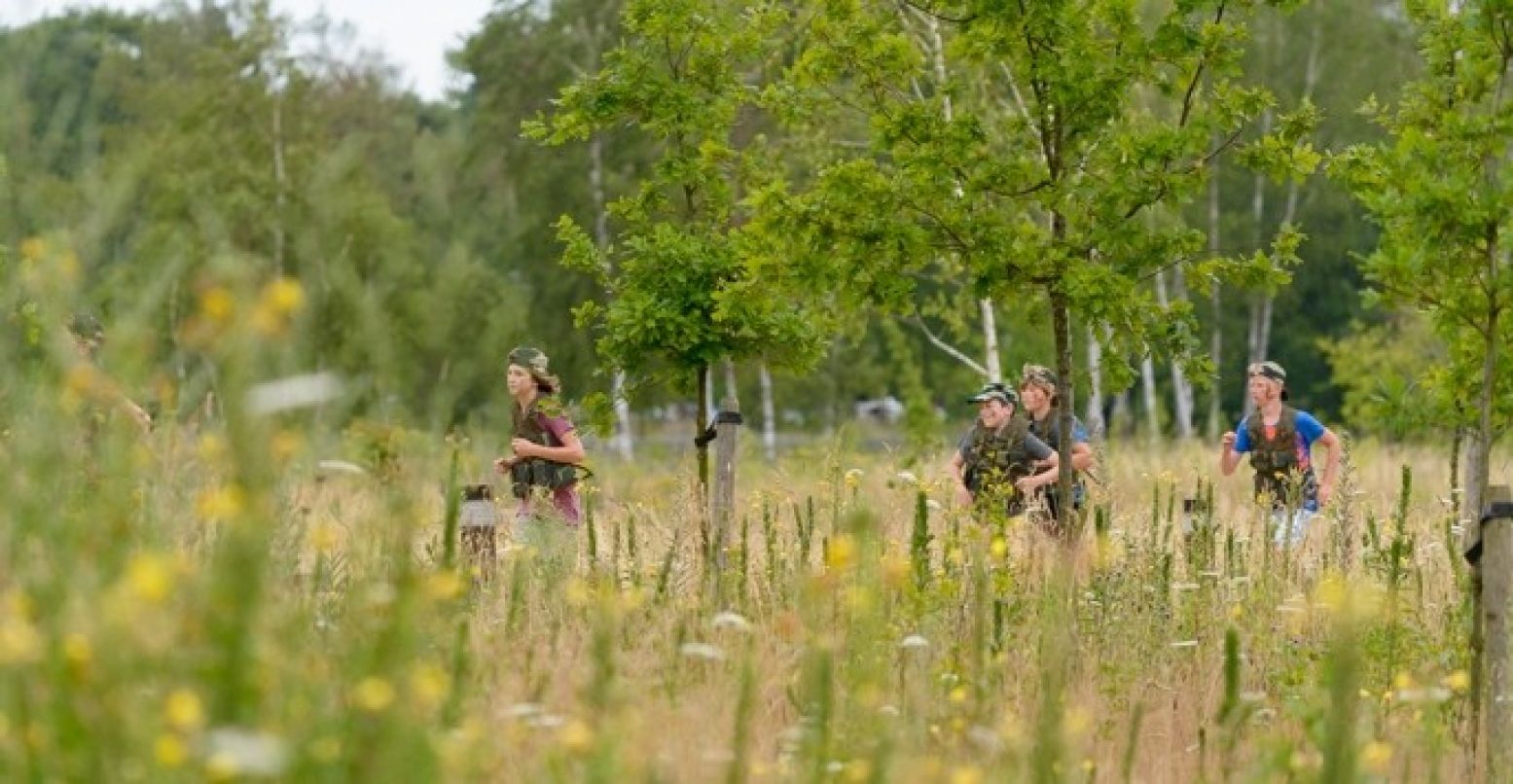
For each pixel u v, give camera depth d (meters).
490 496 15.02
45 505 7.58
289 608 8.41
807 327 19.66
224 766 5.85
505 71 62.62
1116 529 16.58
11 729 6.52
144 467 8.50
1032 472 18.45
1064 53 16.33
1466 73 13.80
